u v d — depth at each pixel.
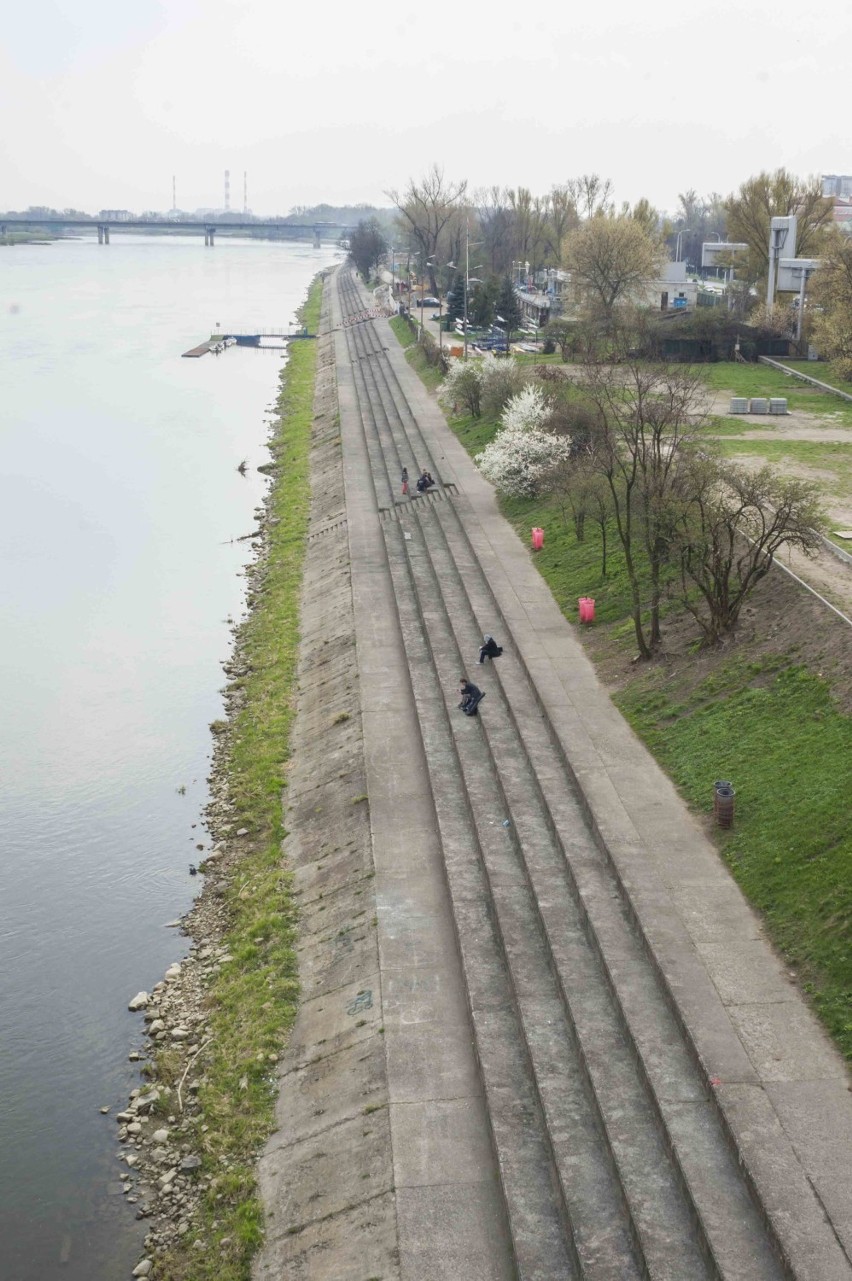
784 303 135.12
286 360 178.12
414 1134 28.81
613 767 42.78
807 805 36.62
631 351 121.88
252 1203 28.44
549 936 34.06
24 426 125.69
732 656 47.50
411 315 189.62
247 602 73.44
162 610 72.50
